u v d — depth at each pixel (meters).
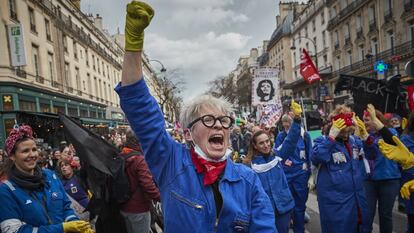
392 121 6.57
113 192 3.48
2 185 2.82
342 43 37.00
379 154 4.62
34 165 2.93
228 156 1.98
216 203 1.87
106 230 3.52
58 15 29.06
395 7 27.41
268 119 10.84
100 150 3.52
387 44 28.86
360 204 4.20
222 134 1.95
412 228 4.34
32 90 22.33
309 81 11.42
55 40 27.84
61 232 2.75
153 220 4.66
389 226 4.68
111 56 48.09
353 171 4.22
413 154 4.20
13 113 19.16
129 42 1.73
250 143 4.41
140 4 1.68
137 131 1.88
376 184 4.72
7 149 2.89
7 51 19.77
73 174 4.65
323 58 42.47
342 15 35.94
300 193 5.35
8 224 2.70
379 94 6.80
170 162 1.93
